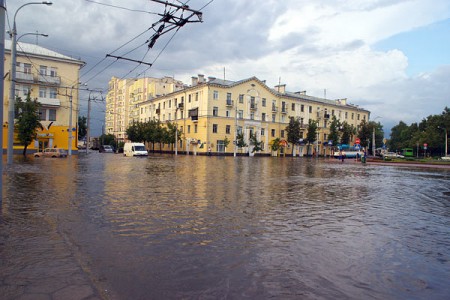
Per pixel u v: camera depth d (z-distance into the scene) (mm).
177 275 3992
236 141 59688
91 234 5699
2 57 7988
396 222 7223
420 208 9055
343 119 83062
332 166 31328
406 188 13844
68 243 5125
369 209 8773
